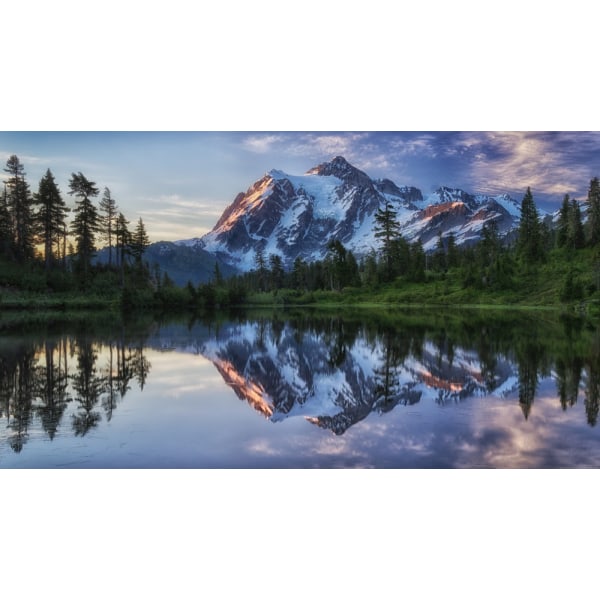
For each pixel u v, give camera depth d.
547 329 33.59
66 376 17.67
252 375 18.06
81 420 12.62
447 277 107.38
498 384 16.31
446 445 11.14
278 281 145.75
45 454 10.54
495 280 93.19
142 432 11.79
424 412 13.45
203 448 10.91
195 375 18.00
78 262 78.81
